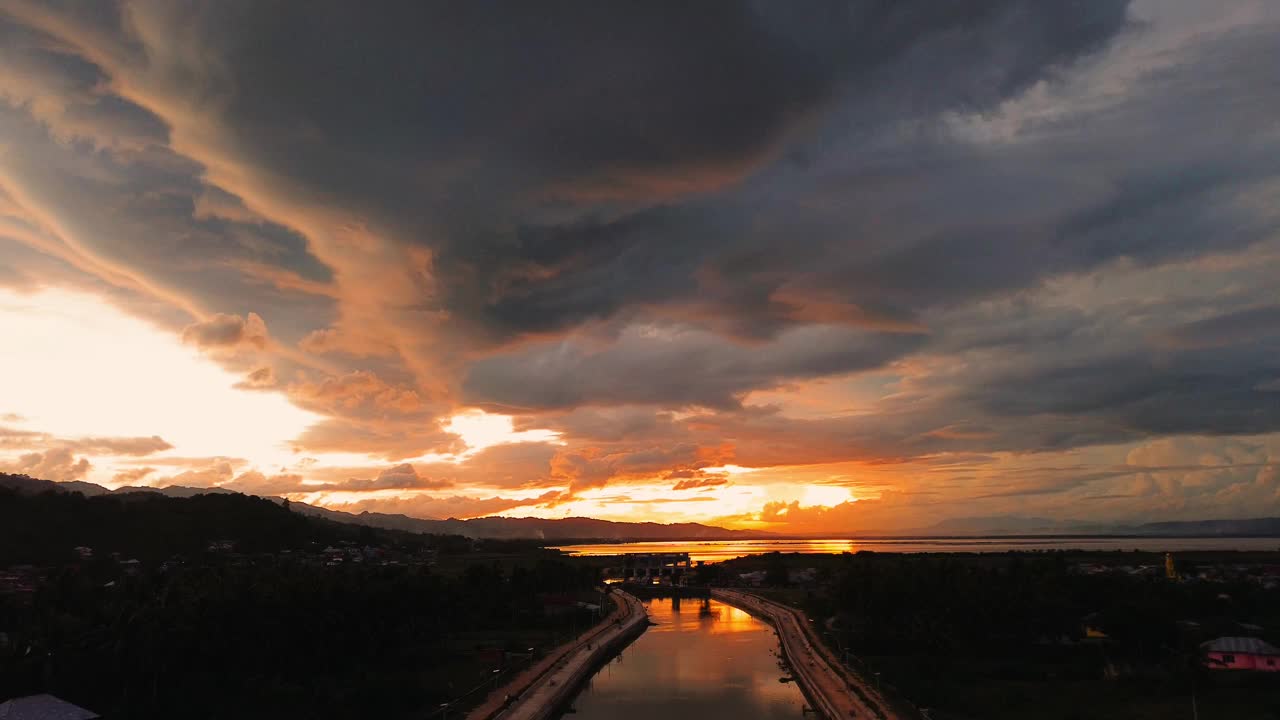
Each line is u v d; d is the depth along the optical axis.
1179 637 117.94
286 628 101.50
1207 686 98.12
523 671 127.38
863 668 125.19
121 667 85.06
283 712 89.69
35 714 74.38
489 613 198.38
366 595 122.75
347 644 111.81
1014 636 134.50
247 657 96.62
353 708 91.12
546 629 187.75
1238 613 168.62
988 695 99.25
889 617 161.25
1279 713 85.69
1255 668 111.25
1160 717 85.44
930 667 116.56
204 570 182.50
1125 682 101.88
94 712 81.81
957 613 134.62
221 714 87.88
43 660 84.56
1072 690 100.75
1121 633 120.06
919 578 165.25
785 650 163.62
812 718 108.94
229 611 97.94
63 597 125.25
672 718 109.88
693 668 150.88
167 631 88.44
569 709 115.75
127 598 118.94
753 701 120.25
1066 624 132.00
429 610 144.25
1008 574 183.38
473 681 114.12
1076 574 175.38
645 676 142.38
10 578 181.12
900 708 95.88
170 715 84.31
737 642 190.38
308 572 150.38
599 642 169.75
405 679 101.19
